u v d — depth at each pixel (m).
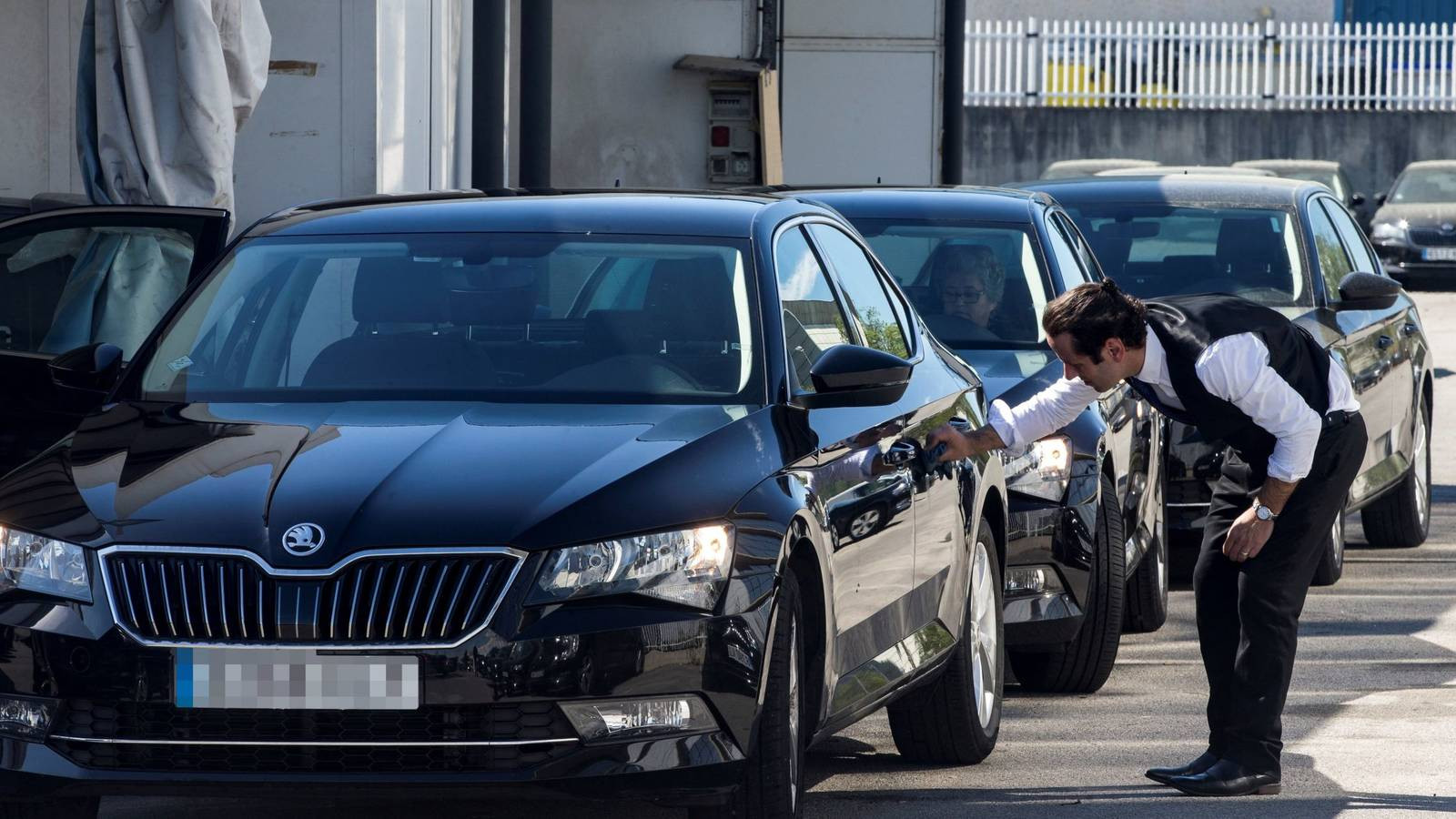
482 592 15.87
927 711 22.00
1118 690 27.28
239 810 20.16
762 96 60.69
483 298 20.12
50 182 44.66
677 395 18.80
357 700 15.71
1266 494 20.50
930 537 20.75
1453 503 46.12
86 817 17.25
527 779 15.71
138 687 15.91
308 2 42.94
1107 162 96.56
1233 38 121.12
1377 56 121.25
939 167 65.12
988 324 28.98
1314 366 20.81
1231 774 21.00
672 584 16.14
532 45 46.62
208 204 34.47
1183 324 20.64
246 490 16.69
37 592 16.36
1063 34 120.62
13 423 26.88
